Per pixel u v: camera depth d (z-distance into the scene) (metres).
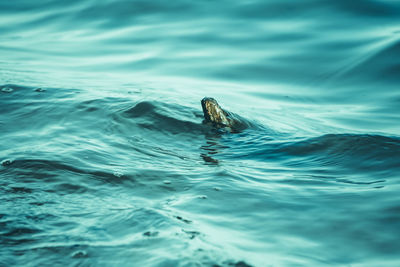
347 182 7.49
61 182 7.02
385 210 6.12
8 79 14.24
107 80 17.00
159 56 22.47
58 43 24.97
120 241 5.18
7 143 8.82
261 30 25.05
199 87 17.59
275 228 5.67
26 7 32.59
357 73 19.73
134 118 10.95
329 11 26.38
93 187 6.95
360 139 9.49
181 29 26.00
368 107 16.19
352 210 6.18
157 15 28.42
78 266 4.69
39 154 8.09
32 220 5.71
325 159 8.87
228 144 10.15
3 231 5.39
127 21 28.02
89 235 5.32
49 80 14.97
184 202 6.46
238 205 6.40
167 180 7.39
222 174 7.75
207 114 11.35
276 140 10.40
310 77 19.95
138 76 19.00
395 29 23.22
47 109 11.02
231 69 20.77
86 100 11.76
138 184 7.18
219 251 4.91
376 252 5.08
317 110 15.89
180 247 4.98
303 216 6.03
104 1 31.14
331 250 5.13
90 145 8.94
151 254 4.85
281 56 21.98
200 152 9.48
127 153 8.78
